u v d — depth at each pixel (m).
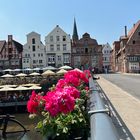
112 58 146.12
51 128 5.13
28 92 49.88
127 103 18.70
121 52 120.62
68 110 5.11
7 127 31.72
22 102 47.22
